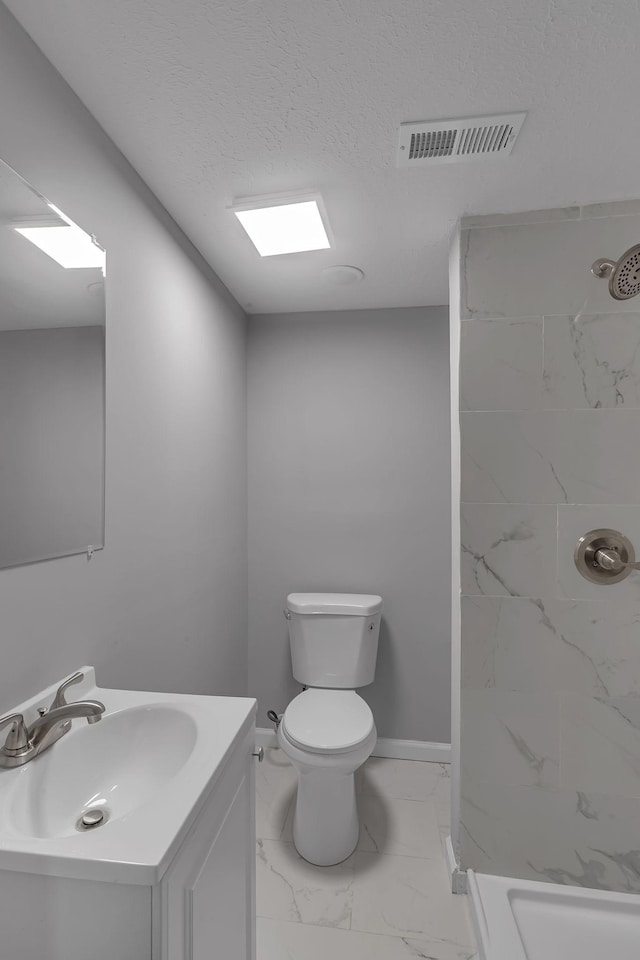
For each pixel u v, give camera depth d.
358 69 1.11
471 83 1.15
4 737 0.92
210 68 1.11
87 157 1.23
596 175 1.49
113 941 0.67
